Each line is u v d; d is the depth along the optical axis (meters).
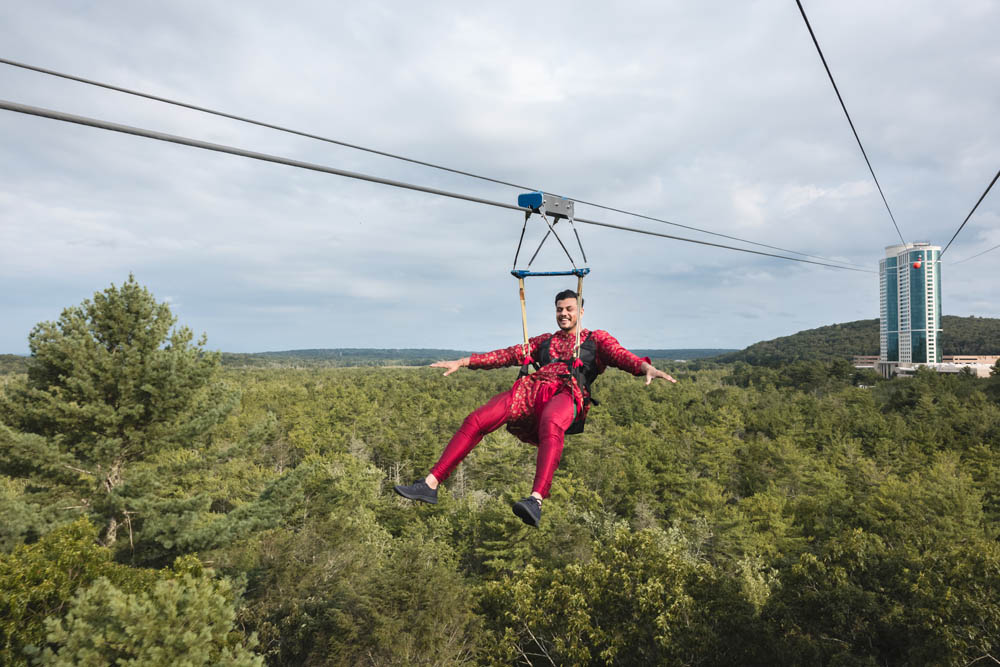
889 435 67.25
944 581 18.89
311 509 31.39
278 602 23.14
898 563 20.62
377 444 72.00
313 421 76.31
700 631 19.34
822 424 74.44
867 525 37.34
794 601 20.45
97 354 19.69
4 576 11.71
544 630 24.16
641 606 20.80
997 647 16.55
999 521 40.31
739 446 61.78
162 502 19.56
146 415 20.61
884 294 191.62
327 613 21.41
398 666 18.95
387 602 20.59
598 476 52.56
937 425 68.88
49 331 19.86
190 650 10.19
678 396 107.31
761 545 35.53
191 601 10.69
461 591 21.98
